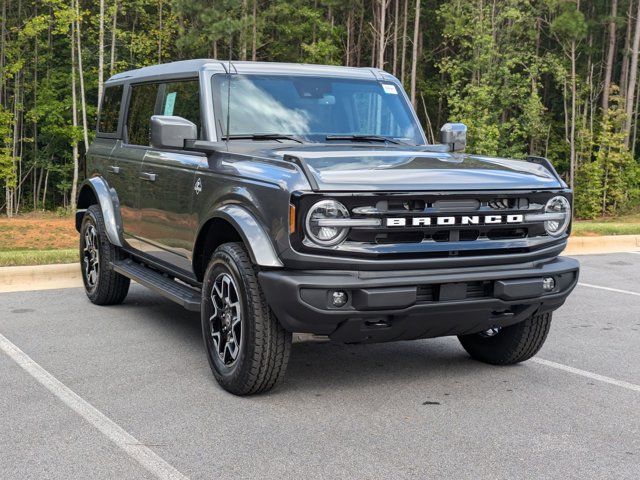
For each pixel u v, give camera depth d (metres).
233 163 5.19
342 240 4.50
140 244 6.83
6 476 3.74
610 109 50.50
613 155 46.75
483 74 47.78
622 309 8.34
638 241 14.21
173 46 49.91
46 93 46.41
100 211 7.71
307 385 5.31
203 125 5.75
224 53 51.12
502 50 49.34
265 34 52.00
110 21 43.38
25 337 6.56
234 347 5.06
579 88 55.84
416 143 6.29
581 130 51.00
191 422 4.52
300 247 4.46
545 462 3.98
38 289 8.74
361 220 4.50
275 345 4.79
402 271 4.63
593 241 13.73
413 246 4.63
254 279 4.79
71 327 6.94
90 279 7.96
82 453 4.04
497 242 4.90
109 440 4.22
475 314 4.87
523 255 4.95
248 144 5.57
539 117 50.06
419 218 4.61
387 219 4.55
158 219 6.34
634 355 6.32
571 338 6.93
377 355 6.19
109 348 6.23
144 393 5.07
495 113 47.78
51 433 4.32
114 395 5.02
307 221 4.45
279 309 4.56
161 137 5.29
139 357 5.97
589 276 10.65
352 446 4.17
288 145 5.59
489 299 4.82
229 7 45.16
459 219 4.73
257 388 4.91
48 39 48.34
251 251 4.66
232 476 3.76
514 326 5.64
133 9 48.72
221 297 5.10
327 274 4.52
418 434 4.37
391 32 59.97
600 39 57.50
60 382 5.30
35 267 9.04
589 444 4.25
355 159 4.99
